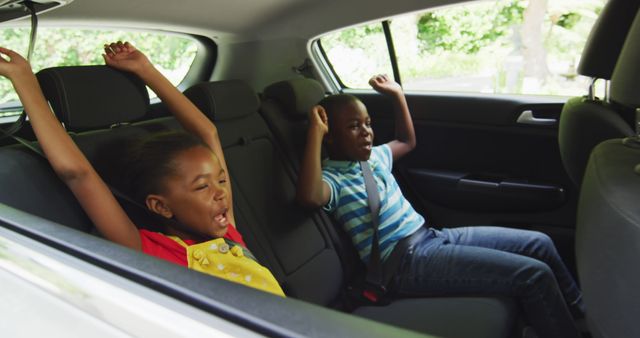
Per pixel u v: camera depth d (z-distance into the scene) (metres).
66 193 1.25
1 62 1.18
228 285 0.53
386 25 2.58
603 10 1.56
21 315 0.63
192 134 1.38
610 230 0.85
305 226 1.81
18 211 0.79
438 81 2.68
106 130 1.45
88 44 2.40
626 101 0.89
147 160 1.22
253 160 1.81
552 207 2.15
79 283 0.60
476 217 2.31
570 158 1.70
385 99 2.56
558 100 2.23
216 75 2.85
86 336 0.57
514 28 2.58
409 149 2.29
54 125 1.18
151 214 1.27
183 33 2.58
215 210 1.23
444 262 1.69
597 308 0.91
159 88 1.47
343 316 0.47
